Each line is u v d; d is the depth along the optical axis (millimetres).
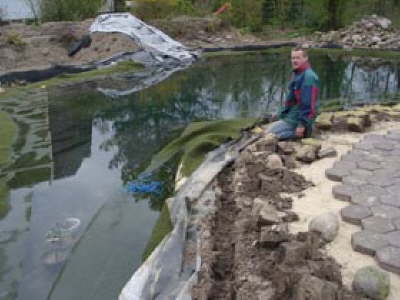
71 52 15445
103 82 12281
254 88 11297
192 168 5168
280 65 14422
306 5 22469
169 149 6348
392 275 2539
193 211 3715
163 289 2926
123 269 3598
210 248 3074
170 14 21047
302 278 2400
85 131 7836
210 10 24078
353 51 16641
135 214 4598
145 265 3270
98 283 3416
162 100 10266
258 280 2619
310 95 4816
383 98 8766
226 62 15352
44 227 4328
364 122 5293
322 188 3686
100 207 4770
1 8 18656
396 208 3174
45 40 15625
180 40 19406
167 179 5469
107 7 22453
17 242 4031
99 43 15859
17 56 14477
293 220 3219
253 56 16453
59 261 3744
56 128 7953
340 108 7145
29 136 7234
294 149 4551
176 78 12859
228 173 4574
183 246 3281
